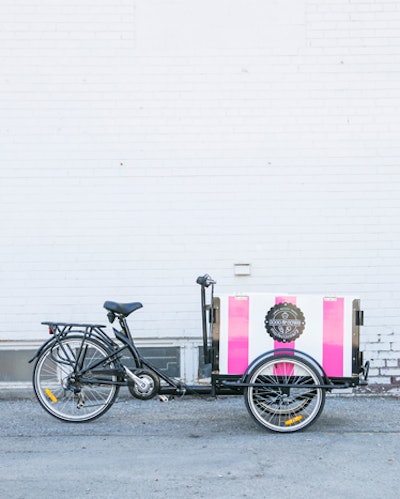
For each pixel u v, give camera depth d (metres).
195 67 7.73
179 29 7.73
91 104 7.73
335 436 6.29
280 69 7.72
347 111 7.74
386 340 7.74
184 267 7.73
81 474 5.36
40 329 7.71
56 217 7.73
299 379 6.32
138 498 4.89
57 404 6.89
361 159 7.75
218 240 7.73
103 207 7.72
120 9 7.73
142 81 7.73
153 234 7.73
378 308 7.74
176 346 7.75
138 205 7.73
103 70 7.72
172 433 6.41
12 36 7.70
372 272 7.75
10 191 7.71
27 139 7.71
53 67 7.71
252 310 6.36
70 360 6.62
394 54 7.74
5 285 7.71
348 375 6.31
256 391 6.40
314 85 7.73
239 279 7.74
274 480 5.21
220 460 5.64
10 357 7.74
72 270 7.73
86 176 7.73
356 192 7.74
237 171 7.73
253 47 7.72
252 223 7.73
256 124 7.73
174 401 7.61
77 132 7.72
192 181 7.73
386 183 7.74
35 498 4.91
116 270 7.73
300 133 7.73
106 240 7.72
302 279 7.74
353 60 7.74
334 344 6.32
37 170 7.71
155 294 7.73
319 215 7.74
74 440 6.21
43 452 5.88
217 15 7.72
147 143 7.73
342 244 7.74
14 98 7.70
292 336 6.33
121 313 6.68
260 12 7.74
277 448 5.93
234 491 5.01
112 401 6.70
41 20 7.71
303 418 6.43
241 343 6.36
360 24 7.73
